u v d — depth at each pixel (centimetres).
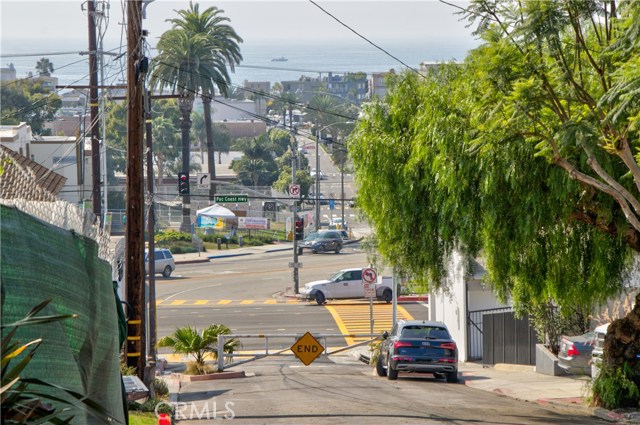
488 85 2231
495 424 2127
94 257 1011
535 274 2586
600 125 2059
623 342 2508
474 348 4256
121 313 1362
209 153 10631
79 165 8338
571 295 2625
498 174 2364
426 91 2689
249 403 2559
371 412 2325
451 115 2439
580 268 2597
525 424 2147
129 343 2633
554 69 2142
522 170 2350
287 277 7844
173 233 10169
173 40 9494
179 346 3772
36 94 16262
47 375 780
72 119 18512
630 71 1827
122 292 5206
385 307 6334
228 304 6438
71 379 842
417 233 2717
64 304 857
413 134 2697
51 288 822
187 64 9538
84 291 945
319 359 4650
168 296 6812
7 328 716
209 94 9825
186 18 9825
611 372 2511
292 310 6169
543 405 2708
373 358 4188
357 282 6588
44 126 16788
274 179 15288
